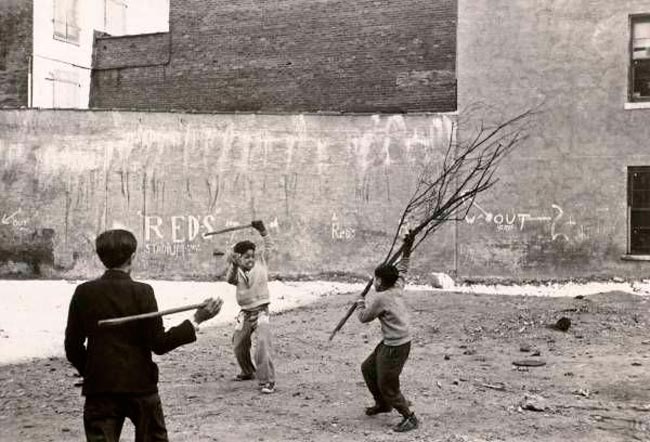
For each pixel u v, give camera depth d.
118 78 26.53
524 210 18.70
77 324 4.28
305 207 19.62
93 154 19.89
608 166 18.30
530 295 15.95
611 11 18.36
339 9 23.73
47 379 8.98
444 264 19.06
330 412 7.38
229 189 19.77
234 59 24.91
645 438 6.41
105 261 4.43
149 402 4.27
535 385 8.44
